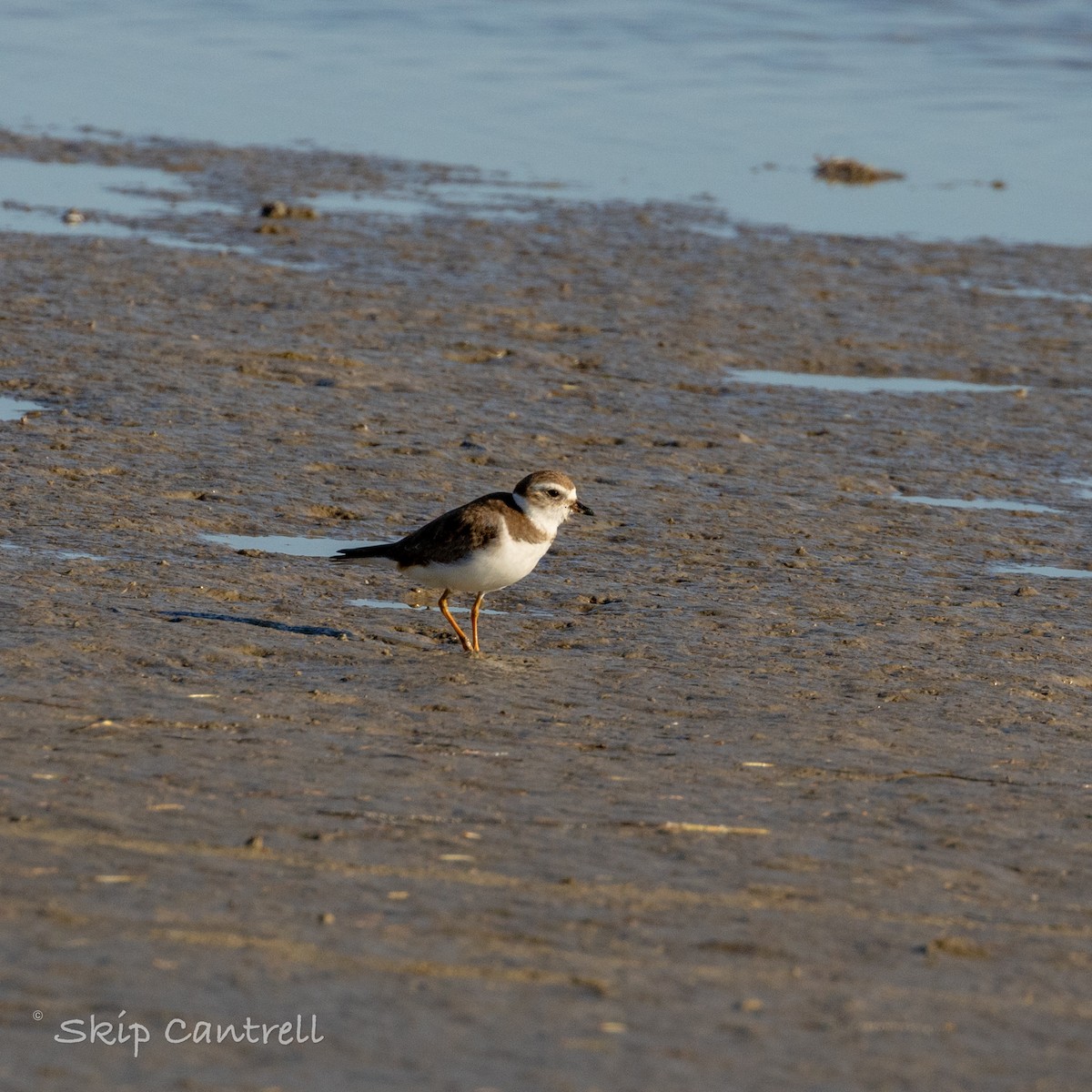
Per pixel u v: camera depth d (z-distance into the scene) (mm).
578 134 45844
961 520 19000
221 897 8938
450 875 9461
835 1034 8016
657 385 24062
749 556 17266
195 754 11047
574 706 12680
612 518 18234
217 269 29094
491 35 63844
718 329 27266
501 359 24906
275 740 11453
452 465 19844
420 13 69688
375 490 18688
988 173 42219
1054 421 23344
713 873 9789
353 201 36219
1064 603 16328
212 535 16891
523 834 10141
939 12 72562
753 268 31750
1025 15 71375
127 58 56000
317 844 9734
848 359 26078
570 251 32312
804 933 9078
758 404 23438
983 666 14305
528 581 16125
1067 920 9516
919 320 28562
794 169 42125
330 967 8273
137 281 27688
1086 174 42250
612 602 15664
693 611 15430
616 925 8984
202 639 13594
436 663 13523
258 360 23703
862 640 14805
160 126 44750
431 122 46875
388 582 15844
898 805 11102
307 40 61062
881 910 9461
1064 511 19625
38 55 55781
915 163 43125
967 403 24047
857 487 20062
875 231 35656
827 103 51281
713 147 44469
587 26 66750
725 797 11016
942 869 10102
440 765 11227
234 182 37812
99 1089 7129
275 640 13812
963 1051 7945
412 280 29328
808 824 10656
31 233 30984
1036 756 12242
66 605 14148
